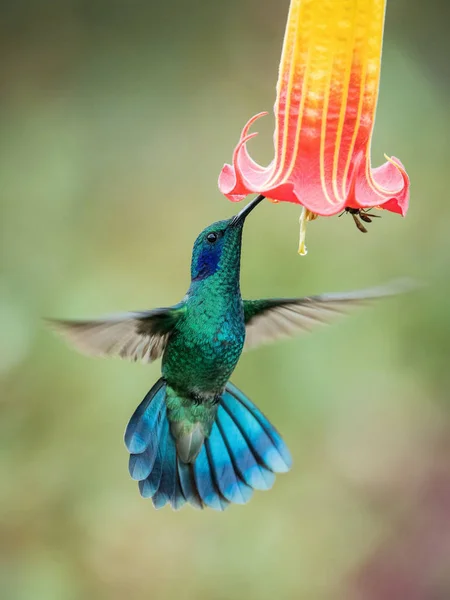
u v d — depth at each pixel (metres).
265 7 13.77
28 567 9.65
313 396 10.33
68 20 13.73
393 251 11.20
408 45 12.89
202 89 13.48
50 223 12.04
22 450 10.08
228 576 9.88
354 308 6.45
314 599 9.91
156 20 13.79
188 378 6.35
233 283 6.23
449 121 12.25
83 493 9.98
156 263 12.04
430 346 10.82
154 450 6.42
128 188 12.57
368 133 4.89
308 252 11.05
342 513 10.26
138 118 13.17
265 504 10.22
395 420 10.49
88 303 11.17
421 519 10.21
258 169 5.07
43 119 13.11
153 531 9.96
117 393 10.17
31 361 10.29
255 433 6.60
